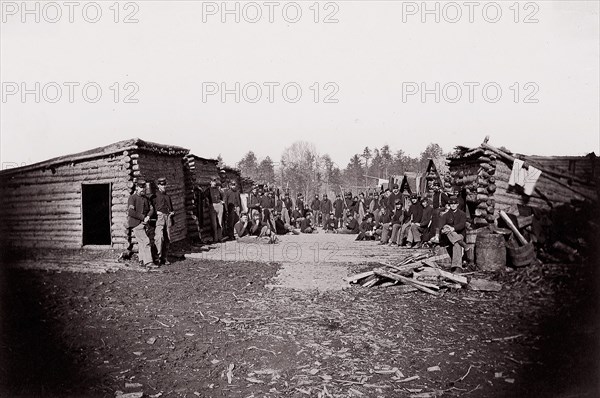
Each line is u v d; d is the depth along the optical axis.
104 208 16.45
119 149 12.46
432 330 6.43
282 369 5.22
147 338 6.06
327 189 58.31
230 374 5.08
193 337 6.14
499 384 4.83
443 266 10.74
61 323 6.49
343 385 4.84
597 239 9.81
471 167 13.74
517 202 11.69
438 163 21.77
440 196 15.53
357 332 6.36
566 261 9.62
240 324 6.67
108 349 5.67
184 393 4.67
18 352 5.43
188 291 8.59
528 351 5.64
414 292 8.66
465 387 4.79
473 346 5.83
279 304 7.79
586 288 7.83
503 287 8.82
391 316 7.09
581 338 5.95
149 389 4.73
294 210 28.89
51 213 13.10
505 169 11.84
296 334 6.27
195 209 18.48
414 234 16.27
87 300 7.73
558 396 4.57
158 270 10.63
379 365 5.31
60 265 10.70
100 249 12.61
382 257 13.29
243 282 9.46
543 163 11.20
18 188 13.26
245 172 61.44
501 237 10.13
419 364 5.34
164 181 12.15
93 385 4.75
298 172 56.31
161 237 11.58
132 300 7.86
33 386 4.66
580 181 10.71
